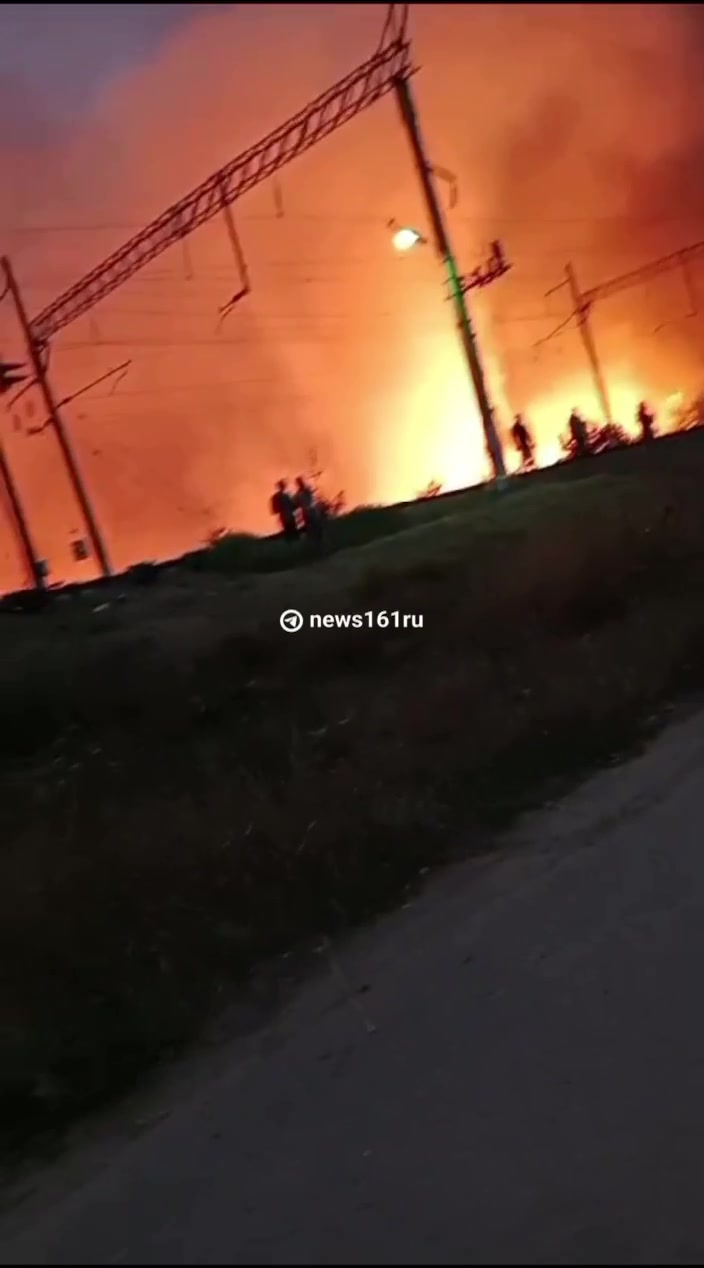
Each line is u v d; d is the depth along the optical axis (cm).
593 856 590
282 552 1802
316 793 696
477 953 495
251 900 576
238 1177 349
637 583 1243
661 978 436
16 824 698
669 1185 315
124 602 1428
